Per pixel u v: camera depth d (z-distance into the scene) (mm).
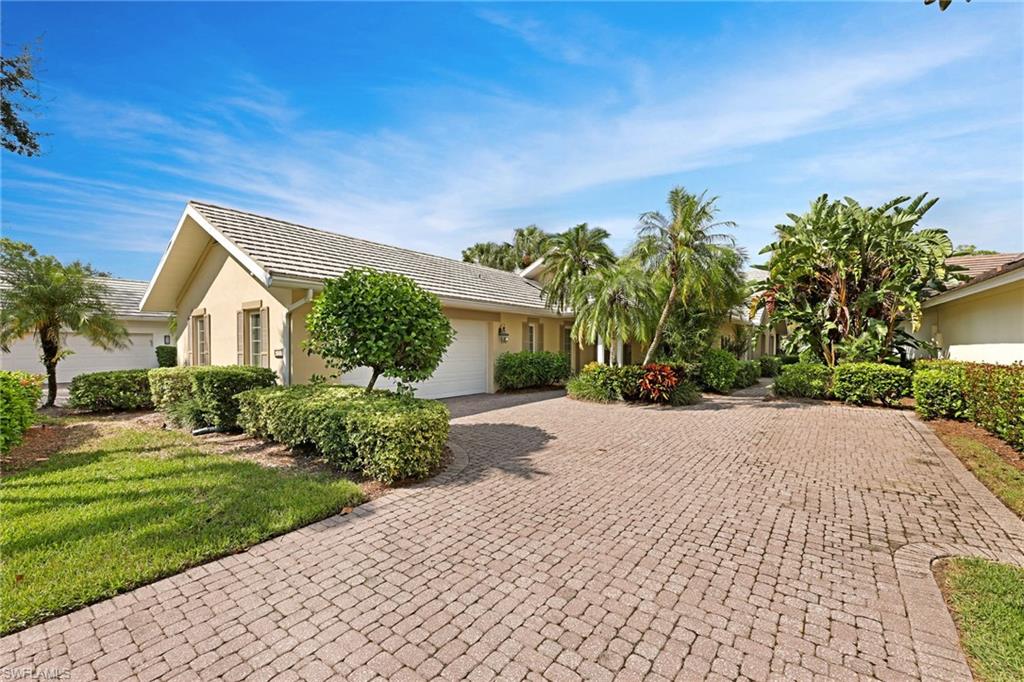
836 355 13922
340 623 2719
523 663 2389
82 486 4914
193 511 4211
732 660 2412
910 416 10180
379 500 4723
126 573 3139
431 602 2938
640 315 11711
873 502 4793
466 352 13859
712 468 6062
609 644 2537
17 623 2611
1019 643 2455
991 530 4066
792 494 5043
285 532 3936
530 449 7012
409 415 5344
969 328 11336
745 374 16938
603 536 3934
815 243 13914
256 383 8188
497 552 3629
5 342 10406
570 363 19031
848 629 2660
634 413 10594
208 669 2334
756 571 3340
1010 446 6898
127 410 10539
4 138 7586
